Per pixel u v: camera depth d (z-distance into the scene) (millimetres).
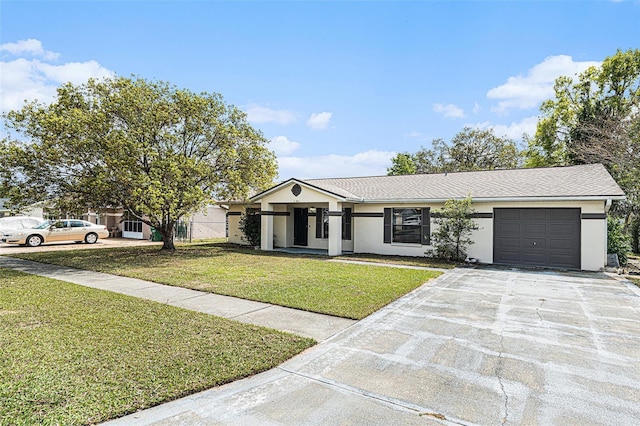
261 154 16172
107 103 13445
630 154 17609
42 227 20031
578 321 6098
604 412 3293
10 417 3008
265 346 4801
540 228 12297
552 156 27266
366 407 3373
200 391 3641
